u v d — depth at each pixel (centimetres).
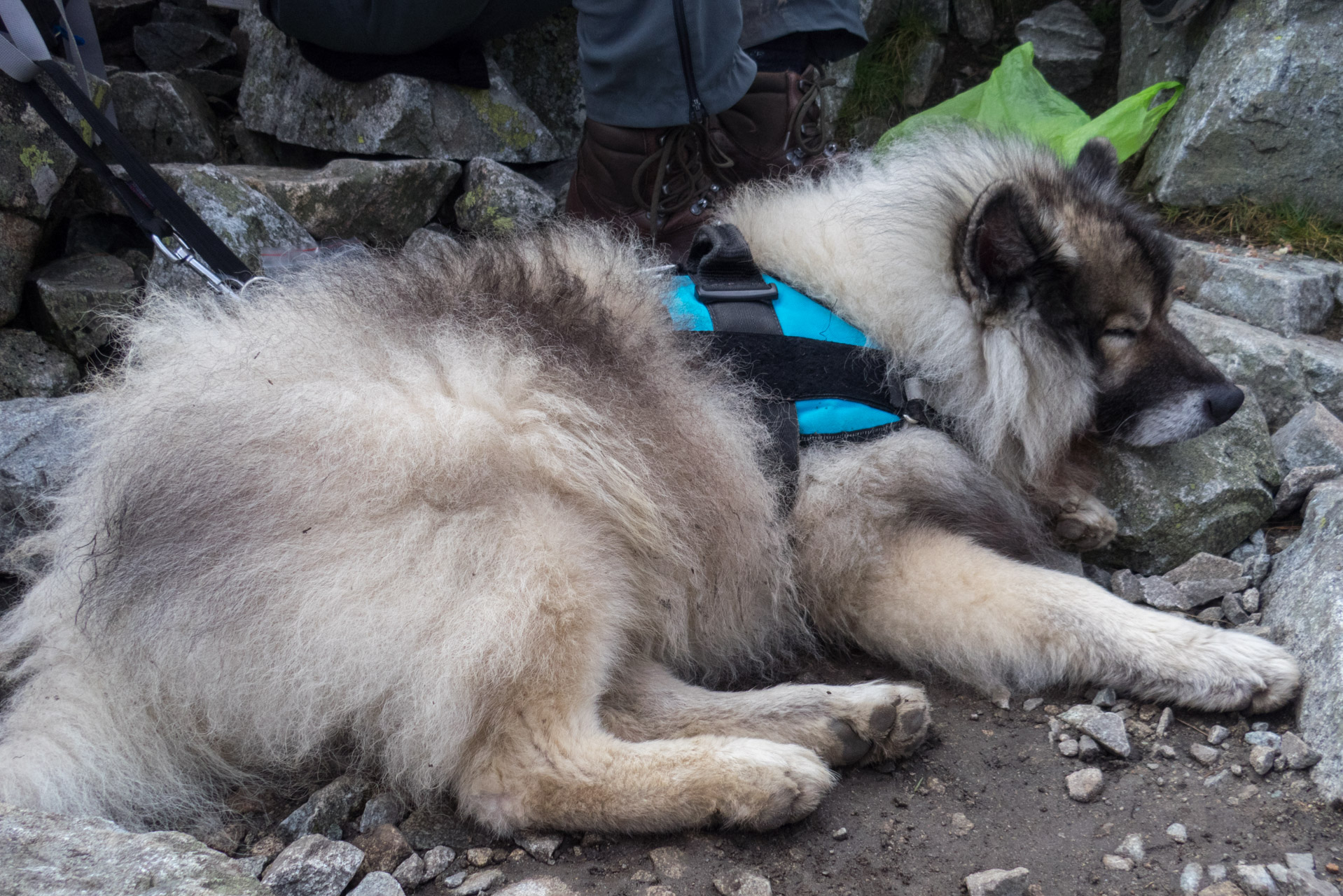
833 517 125
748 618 126
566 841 111
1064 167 135
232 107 193
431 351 116
